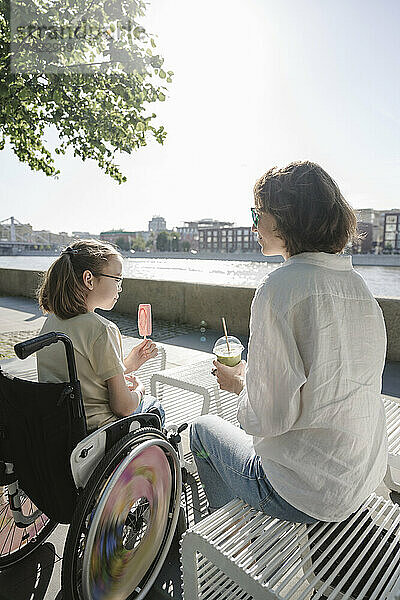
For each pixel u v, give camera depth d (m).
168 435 2.11
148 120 6.50
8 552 2.18
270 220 1.55
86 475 1.70
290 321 1.38
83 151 6.71
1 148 7.32
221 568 1.48
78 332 1.86
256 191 1.58
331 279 1.43
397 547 1.64
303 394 1.40
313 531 1.65
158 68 5.89
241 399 1.55
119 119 6.45
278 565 1.47
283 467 1.53
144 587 1.96
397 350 5.45
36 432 1.72
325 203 1.45
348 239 1.51
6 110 5.53
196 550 1.54
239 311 7.09
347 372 1.42
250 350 1.44
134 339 6.72
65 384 1.62
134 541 1.84
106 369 1.86
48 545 2.31
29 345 1.46
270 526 1.60
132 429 1.85
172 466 2.03
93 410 1.90
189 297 7.71
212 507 1.99
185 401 3.49
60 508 1.82
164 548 2.04
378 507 1.81
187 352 6.02
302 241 1.48
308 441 1.45
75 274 1.88
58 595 2.00
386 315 5.48
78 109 6.23
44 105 5.94
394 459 2.43
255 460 1.69
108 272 1.95
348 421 1.43
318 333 1.36
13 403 1.73
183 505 2.38
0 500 2.36
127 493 1.74
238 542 1.52
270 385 1.40
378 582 1.55
